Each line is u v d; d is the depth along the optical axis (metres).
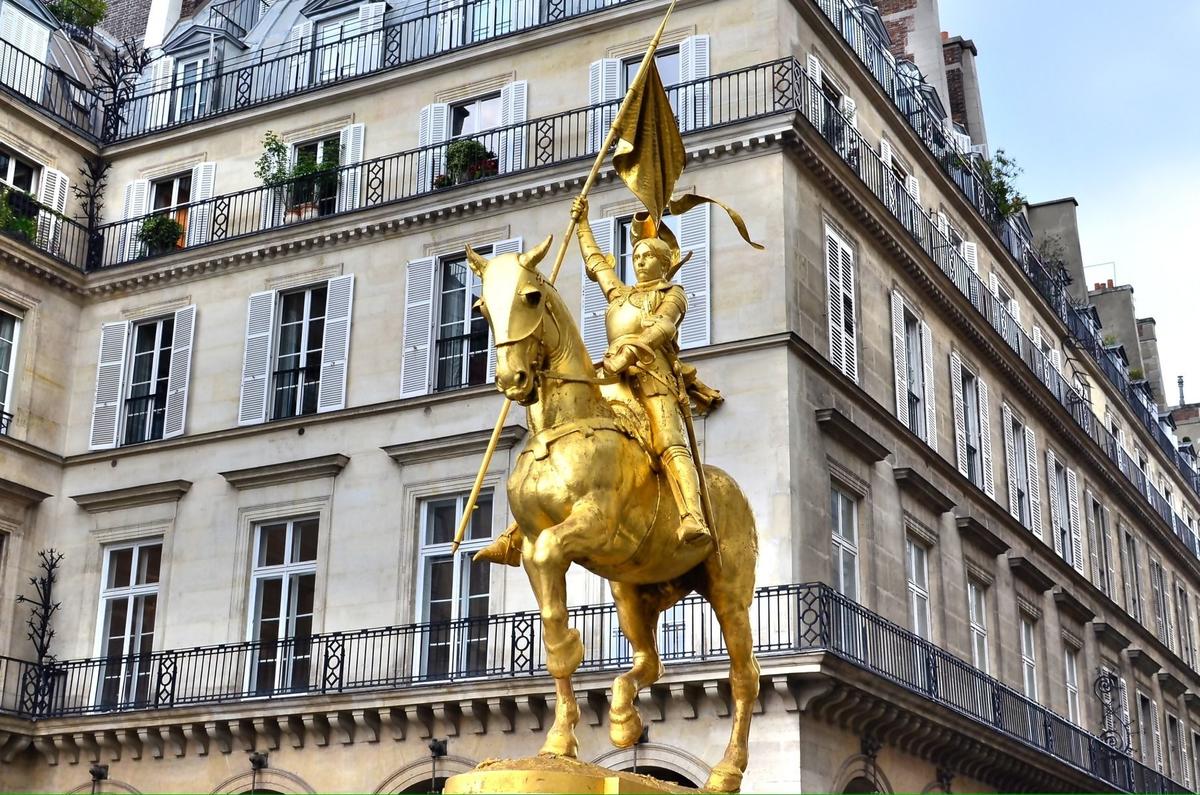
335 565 27.70
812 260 26.47
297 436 28.94
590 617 24.42
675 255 8.56
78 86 33.97
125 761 28.03
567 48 29.25
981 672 29.19
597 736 23.88
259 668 27.84
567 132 28.56
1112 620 40.50
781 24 27.45
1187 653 49.91
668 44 28.23
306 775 26.38
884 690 23.84
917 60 44.06
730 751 8.01
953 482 30.89
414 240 29.25
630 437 7.62
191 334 30.69
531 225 28.09
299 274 30.19
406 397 28.08
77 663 28.61
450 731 25.31
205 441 29.69
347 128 31.11
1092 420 42.00
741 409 24.77
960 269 33.81
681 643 23.78
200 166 32.47
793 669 22.19
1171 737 44.97
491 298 7.39
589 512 7.19
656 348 7.93
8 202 31.12
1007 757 28.41
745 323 25.33
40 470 30.59
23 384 30.56
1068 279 45.97
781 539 23.80
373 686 25.92
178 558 29.20
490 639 25.66
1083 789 32.62
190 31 35.31
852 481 26.25
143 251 32.16
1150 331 63.44
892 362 29.33
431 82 30.58
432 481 27.22
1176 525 51.44
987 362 34.72
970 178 38.09
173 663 28.03
